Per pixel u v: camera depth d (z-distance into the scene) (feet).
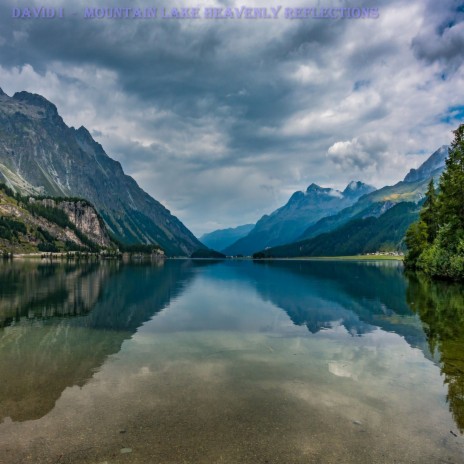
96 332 91.91
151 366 63.77
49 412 44.42
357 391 52.16
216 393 50.93
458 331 91.76
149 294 176.45
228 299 158.30
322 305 138.82
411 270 378.12
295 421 42.39
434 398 49.78
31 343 80.33
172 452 35.53
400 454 35.65
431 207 362.33
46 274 316.40
